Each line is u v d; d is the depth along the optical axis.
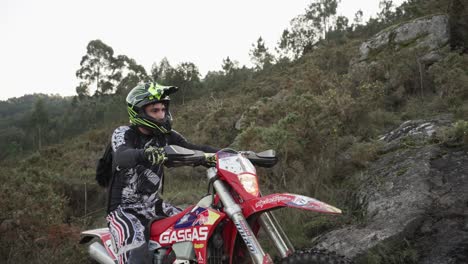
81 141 25.03
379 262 3.79
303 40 39.72
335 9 41.59
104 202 8.85
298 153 6.31
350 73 10.85
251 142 7.11
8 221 5.34
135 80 57.62
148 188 3.52
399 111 8.36
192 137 12.66
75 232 5.51
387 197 4.61
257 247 2.71
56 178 9.04
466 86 7.68
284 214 5.08
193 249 3.03
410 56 9.61
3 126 103.44
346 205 5.01
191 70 42.94
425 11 12.98
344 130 7.05
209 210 3.00
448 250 3.70
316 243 4.33
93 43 60.00
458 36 10.20
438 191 4.43
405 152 5.53
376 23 33.25
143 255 3.15
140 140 3.44
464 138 5.17
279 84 17.47
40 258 5.02
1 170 7.57
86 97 62.16
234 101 17.58
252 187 2.91
